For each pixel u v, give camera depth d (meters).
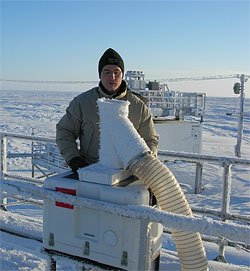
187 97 9.89
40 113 42.47
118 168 1.76
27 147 15.55
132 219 1.56
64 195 1.67
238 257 3.15
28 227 2.95
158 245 1.85
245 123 36.59
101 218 1.63
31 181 3.77
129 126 1.74
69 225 1.73
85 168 1.75
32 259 2.50
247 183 9.74
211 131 27.97
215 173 11.06
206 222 1.34
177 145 9.10
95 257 1.67
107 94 2.06
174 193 1.68
